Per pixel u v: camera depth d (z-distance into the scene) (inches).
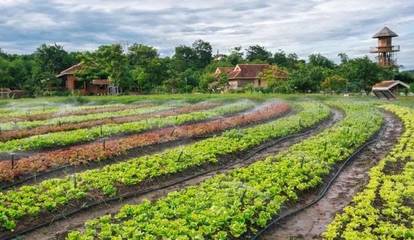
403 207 590.6
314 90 3191.4
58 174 796.6
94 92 3501.5
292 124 1295.5
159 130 1205.1
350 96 2694.4
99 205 651.5
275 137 1146.7
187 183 768.9
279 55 5132.9
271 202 606.2
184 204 596.4
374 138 1160.2
